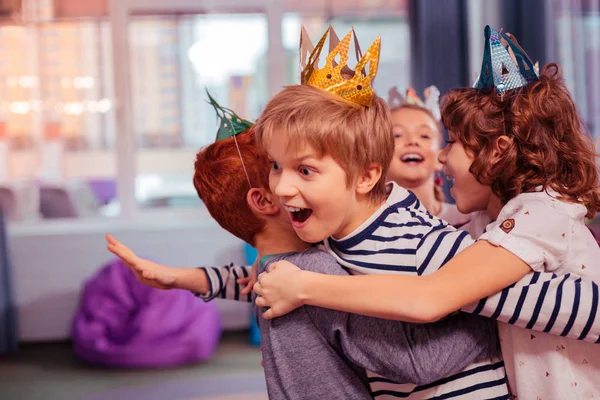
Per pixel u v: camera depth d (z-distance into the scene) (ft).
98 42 15.56
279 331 3.43
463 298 3.10
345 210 3.27
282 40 15.56
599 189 3.72
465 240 3.40
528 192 3.60
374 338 3.28
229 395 10.98
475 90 3.86
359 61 3.31
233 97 16.02
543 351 3.51
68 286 14.88
